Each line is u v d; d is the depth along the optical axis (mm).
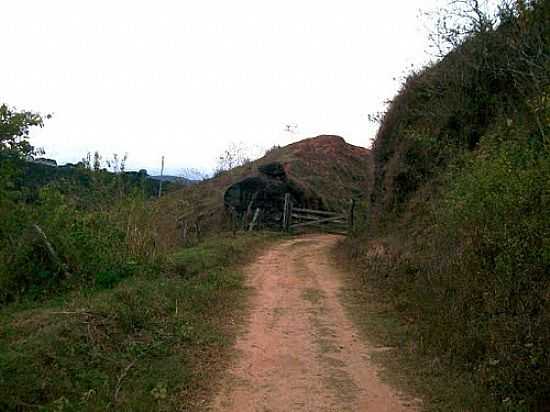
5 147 11266
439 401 6391
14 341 7551
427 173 16016
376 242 16250
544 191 6582
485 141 11406
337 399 6547
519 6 11164
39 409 5867
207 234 27016
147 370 7195
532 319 6492
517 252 6805
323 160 39125
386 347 8594
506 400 5922
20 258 11555
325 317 10359
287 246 20984
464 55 14641
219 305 10875
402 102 19547
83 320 8125
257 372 7434
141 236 13453
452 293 9203
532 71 10406
